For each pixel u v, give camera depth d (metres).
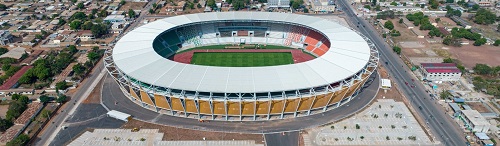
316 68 114.94
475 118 110.50
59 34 194.12
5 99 126.81
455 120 115.19
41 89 133.38
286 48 176.88
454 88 137.50
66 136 105.31
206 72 110.75
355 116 116.12
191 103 107.31
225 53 169.12
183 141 103.25
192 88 102.25
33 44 179.12
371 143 103.44
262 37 183.62
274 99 104.12
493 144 102.38
